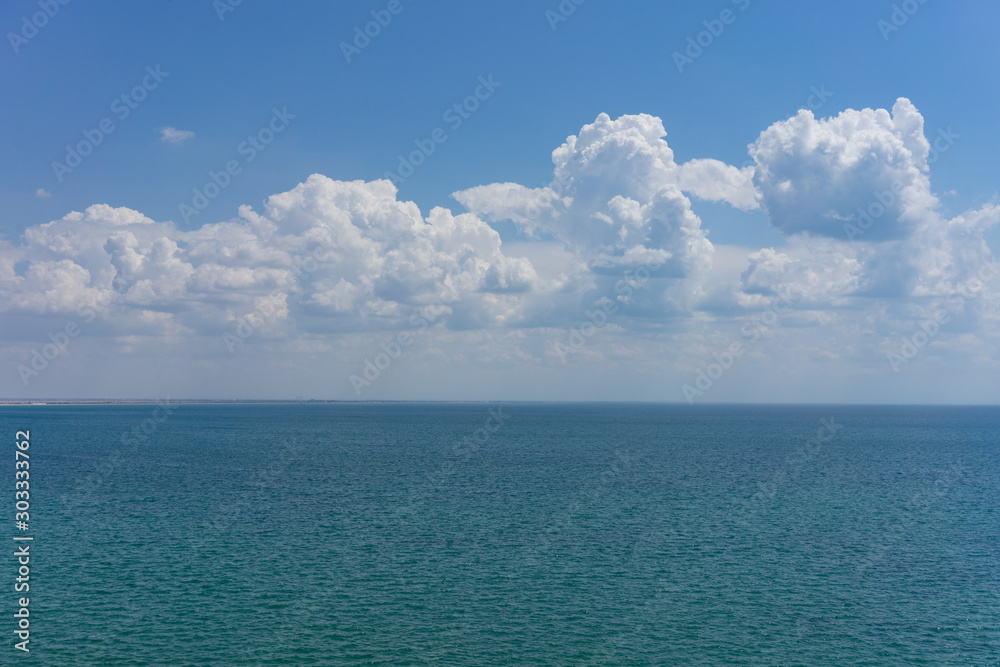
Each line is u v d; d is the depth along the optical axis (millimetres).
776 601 38125
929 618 35844
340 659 30203
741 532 54188
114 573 41406
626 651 31500
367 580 40781
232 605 36344
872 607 37312
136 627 33219
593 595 38719
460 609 36312
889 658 31172
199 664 29484
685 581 41406
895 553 48219
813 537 52812
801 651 31781
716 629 34156
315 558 45188
